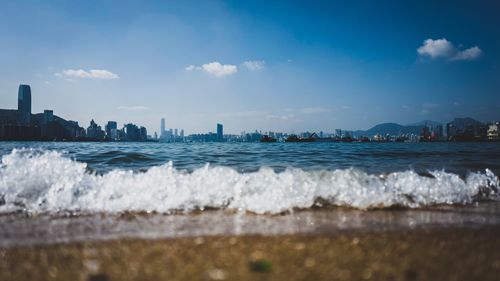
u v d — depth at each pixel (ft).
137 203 13.51
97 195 14.10
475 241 9.25
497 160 37.55
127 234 9.80
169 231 10.18
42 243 8.90
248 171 25.40
